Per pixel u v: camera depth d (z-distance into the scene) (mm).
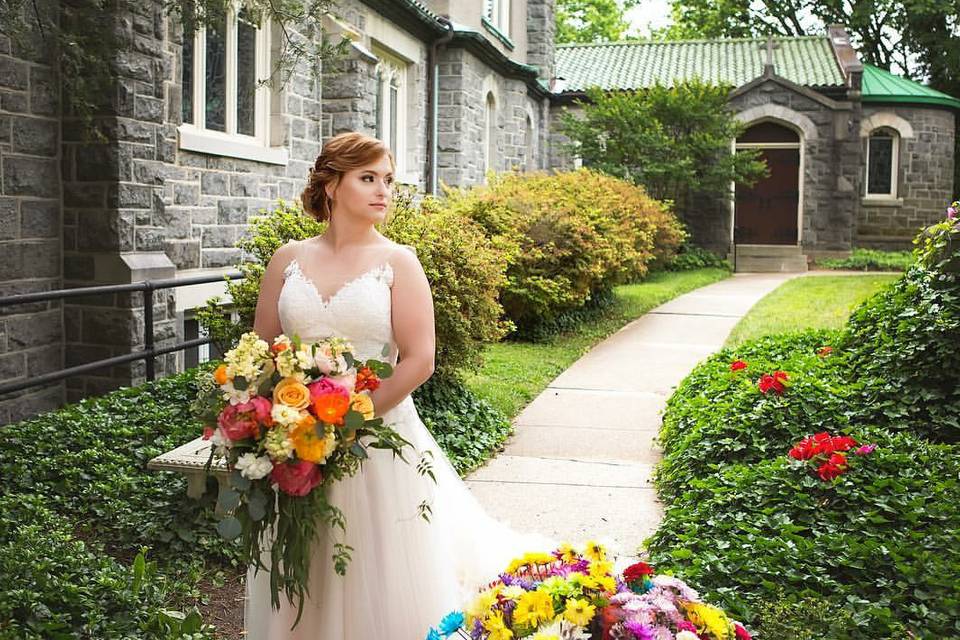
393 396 2830
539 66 22844
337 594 2855
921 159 23859
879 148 24281
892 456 4781
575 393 8438
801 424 5629
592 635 2426
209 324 6977
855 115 22375
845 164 22438
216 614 3932
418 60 15477
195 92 9289
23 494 4703
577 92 23594
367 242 2977
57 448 5352
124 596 3545
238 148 9617
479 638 2488
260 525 2668
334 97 11844
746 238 23531
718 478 4988
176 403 6453
